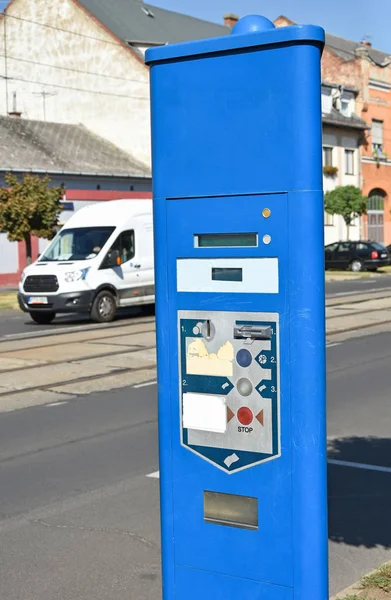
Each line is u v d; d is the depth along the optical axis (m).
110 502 6.38
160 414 3.32
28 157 36.69
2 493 6.68
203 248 3.18
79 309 19.61
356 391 10.69
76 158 39.09
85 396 10.82
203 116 3.14
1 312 23.84
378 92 55.09
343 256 40.59
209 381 3.21
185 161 3.19
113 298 20.33
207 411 3.21
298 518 3.06
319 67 2.98
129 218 20.98
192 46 3.12
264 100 3.02
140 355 14.09
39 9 45.44
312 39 2.93
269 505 3.11
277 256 3.04
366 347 14.62
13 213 28.72
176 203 3.23
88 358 13.84
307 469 3.04
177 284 3.25
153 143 3.25
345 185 49.16
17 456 7.87
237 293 3.12
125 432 8.73
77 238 20.77
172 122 3.20
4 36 45.75
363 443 8.09
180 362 3.26
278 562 3.11
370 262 40.00
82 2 46.03
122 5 48.53
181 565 3.30
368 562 5.08
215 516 3.22
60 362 13.45
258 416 3.11
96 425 9.09
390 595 4.23
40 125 41.38
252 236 3.09
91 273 19.86
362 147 53.44
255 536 3.15
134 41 45.38
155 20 49.12
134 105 44.19
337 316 19.17
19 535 5.68
